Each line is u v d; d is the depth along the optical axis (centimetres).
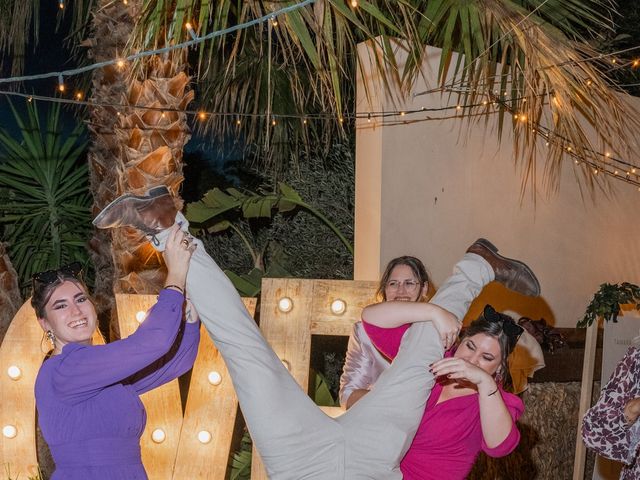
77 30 763
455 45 658
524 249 711
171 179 516
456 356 356
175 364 356
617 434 370
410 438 343
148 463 462
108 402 321
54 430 317
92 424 317
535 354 622
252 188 1092
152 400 468
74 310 336
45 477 654
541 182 723
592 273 765
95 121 618
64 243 782
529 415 658
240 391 345
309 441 339
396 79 622
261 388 341
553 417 674
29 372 464
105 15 589
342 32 529
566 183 745
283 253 815
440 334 356
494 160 688
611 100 642
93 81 616
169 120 518
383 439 340
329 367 776
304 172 847
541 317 721
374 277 609
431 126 644
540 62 575
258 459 464
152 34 506
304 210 844
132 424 326
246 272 898
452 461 347
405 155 628
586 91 602
